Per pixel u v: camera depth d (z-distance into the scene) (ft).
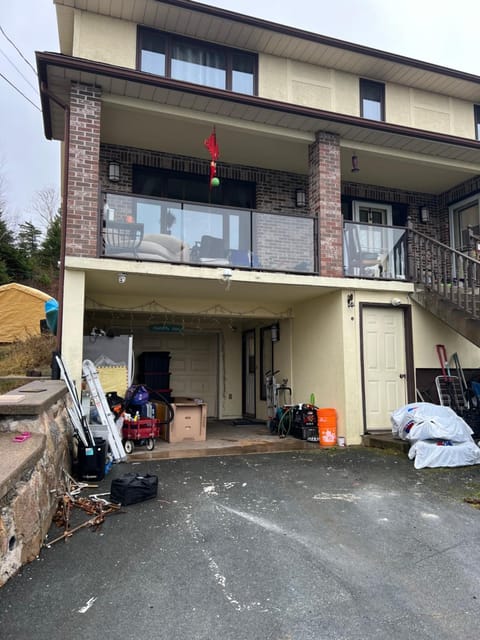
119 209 23.31
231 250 25.25
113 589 9.98
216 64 30.30
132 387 25.67
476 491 17.39
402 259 29.17
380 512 15.10
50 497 13.39
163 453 23.66
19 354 36.06
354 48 31.19
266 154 30.66
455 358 29.73
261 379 38.09
